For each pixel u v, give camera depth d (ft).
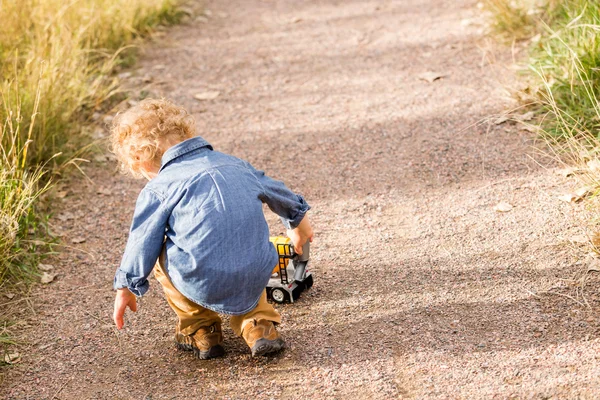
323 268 16.33
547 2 27.99
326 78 28.19
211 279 12.09
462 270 15.62
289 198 13.39
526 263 15.55
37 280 16.55
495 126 22.22
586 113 20.26
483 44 29.17
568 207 17.33
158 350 14.01
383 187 19.75
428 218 17.92
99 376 13.34
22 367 13.65
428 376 12.48
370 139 22.66
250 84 28.27
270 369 13.10
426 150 21.44
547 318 13.69
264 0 41.55
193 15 37.99
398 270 15.92
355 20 35.42
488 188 18.86
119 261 17.48
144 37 33.91
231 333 14.29
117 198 20.53
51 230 18.65
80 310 15.48
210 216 12.05
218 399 12.44
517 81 24.80
